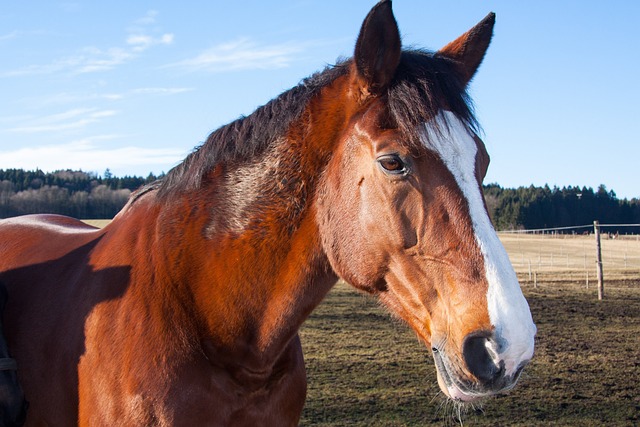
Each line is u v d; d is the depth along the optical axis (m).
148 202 2.77
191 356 2.37
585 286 19.27
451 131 2.09
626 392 7.21
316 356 8.90
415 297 2.14
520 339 1.89
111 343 2.43
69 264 2.86
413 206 2.08
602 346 9.84
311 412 6.34
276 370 2.58
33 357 2.70
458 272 2.00
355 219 2.22
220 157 2.59
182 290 2.47
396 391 7.11
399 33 2.18
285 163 2.42
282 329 2.43
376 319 12.30
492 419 6.21
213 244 2.48
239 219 2.46
